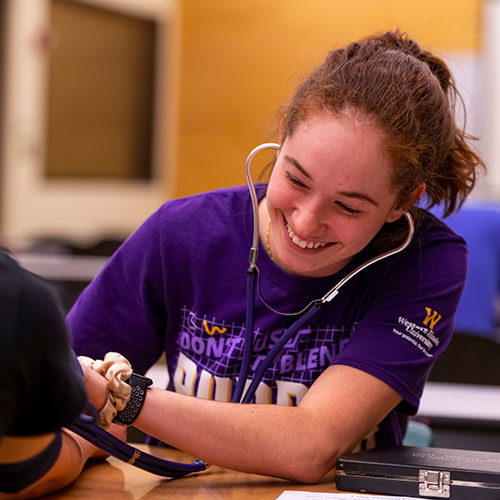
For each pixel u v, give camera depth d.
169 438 2.16
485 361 4.25
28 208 12.51
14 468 1.79
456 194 2.53
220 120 7.45
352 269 2.51
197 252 2.62
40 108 12.57
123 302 2.66
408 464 2.10
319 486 2.21
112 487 2.16
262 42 7.33
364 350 2.36
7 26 11.92
